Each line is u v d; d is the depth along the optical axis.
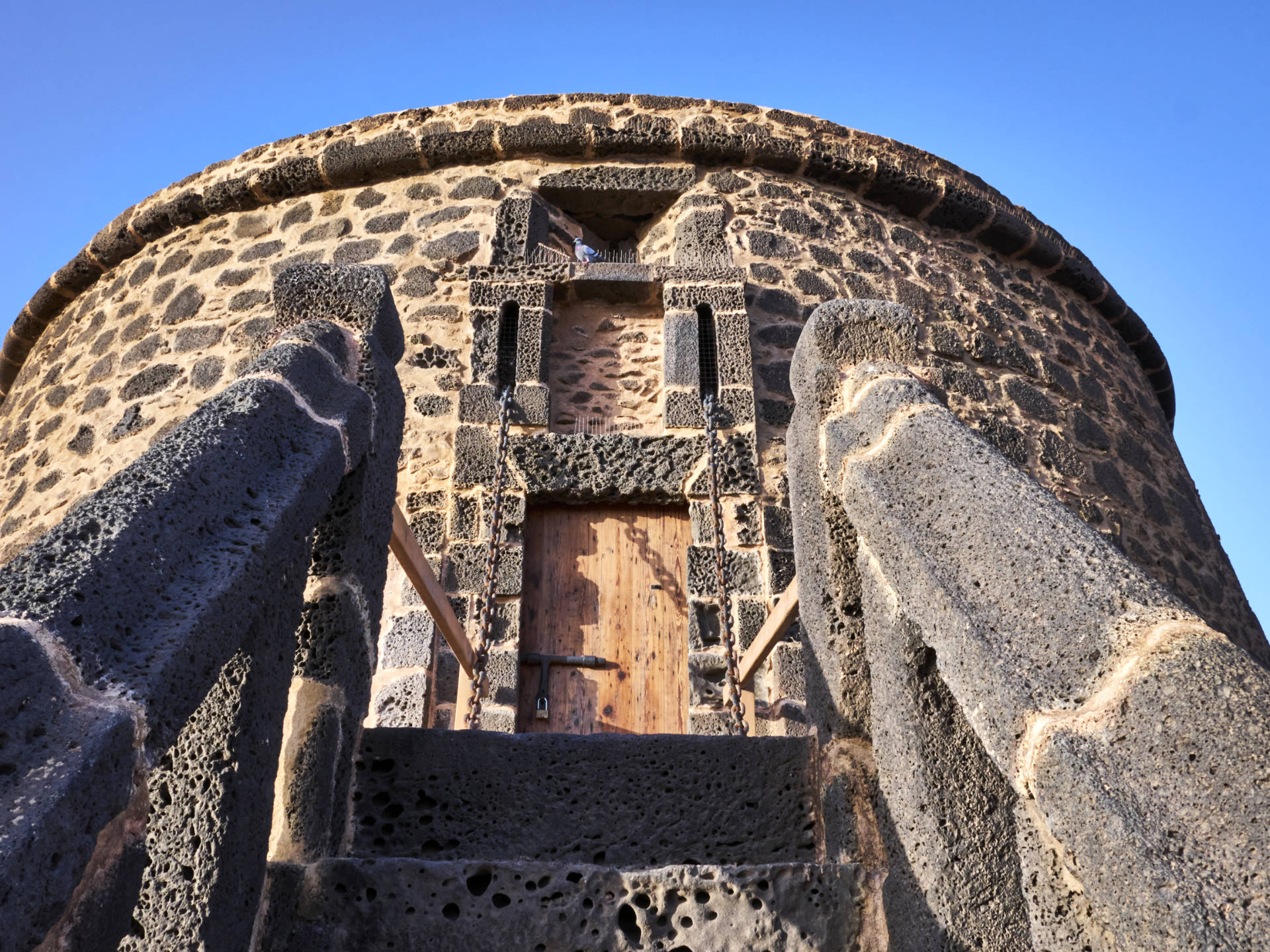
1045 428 6.57
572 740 2.10
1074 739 1.20
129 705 1.17
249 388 1.84
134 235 7.49
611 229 7.34
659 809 2.03
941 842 1.61
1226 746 1.10
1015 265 7.65
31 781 1.04
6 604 1.20
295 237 6.91
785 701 4.88
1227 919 0.98
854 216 7.14
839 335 2.31
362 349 2.27
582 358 6.26
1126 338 8.40
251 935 1.59
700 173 7.07
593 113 7.15
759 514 5.50
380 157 6.93
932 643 1.54
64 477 6.36
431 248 6.54
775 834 2.01
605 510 5.64
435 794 2.01
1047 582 1.41
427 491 5.52
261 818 1.59
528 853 1.97
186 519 1.47
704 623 5.19
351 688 2.03
